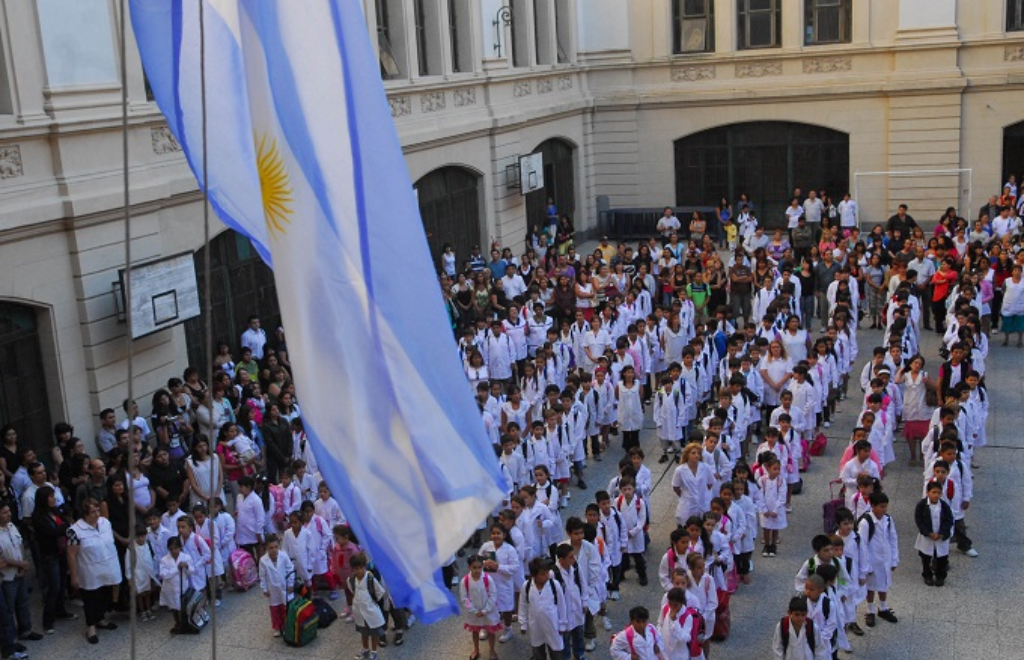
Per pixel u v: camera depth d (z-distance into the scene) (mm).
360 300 5895
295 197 5941
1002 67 31641
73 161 16266
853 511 13367
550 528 13578
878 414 16156
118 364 17047
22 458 14367
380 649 12805
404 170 6051
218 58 7191
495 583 12242
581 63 35500
